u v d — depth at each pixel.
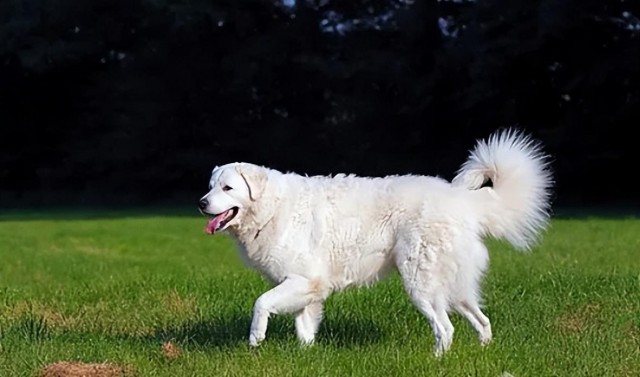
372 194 6.86
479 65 30.69
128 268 14.34
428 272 6.62
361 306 8.76
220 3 35.75
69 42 36.50
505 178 6.79
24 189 38.78
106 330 7.99
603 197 33.06
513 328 7.59
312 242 6.86
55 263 15.43
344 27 36.62
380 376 6.07
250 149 37.31
